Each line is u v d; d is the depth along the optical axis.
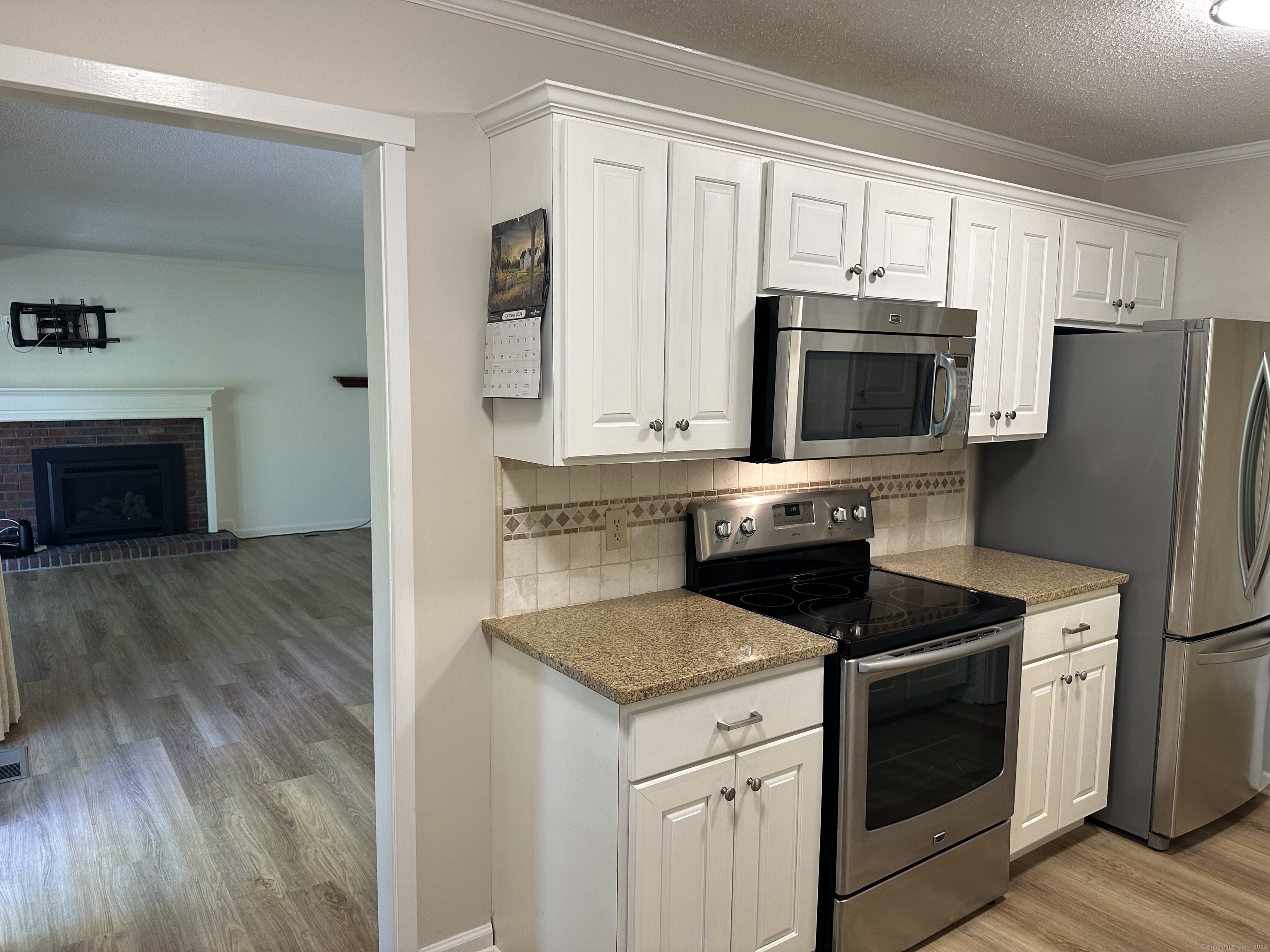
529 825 2.06
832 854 2.07
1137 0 1.94
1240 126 2.92
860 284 2.27
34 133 3.21
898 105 2.78
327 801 2.95
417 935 2.14
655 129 1.88
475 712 2.17
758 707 1.89
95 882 2.48
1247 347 2.62
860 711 2.02
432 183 1.96
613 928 1.79
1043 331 2.79
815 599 2.39
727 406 2.08
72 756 3.27
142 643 4.58
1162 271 3.24
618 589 2.38
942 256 2.45
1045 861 2.71
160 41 1.63
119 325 6.65
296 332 7.47
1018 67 2.42
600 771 1.78
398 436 1.97
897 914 2.19
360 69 1.85
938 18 2.10
